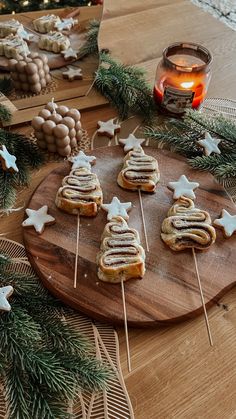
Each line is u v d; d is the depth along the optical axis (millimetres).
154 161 619
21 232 567
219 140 661
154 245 546
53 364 419
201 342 485
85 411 419
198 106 723
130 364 462
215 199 608
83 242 543
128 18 923
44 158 649
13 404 398
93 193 569
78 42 731
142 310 487
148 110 729
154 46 869
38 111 705
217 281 519
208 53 698
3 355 431
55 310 493
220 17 1296
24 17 688
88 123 720
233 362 471
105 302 490
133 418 422
